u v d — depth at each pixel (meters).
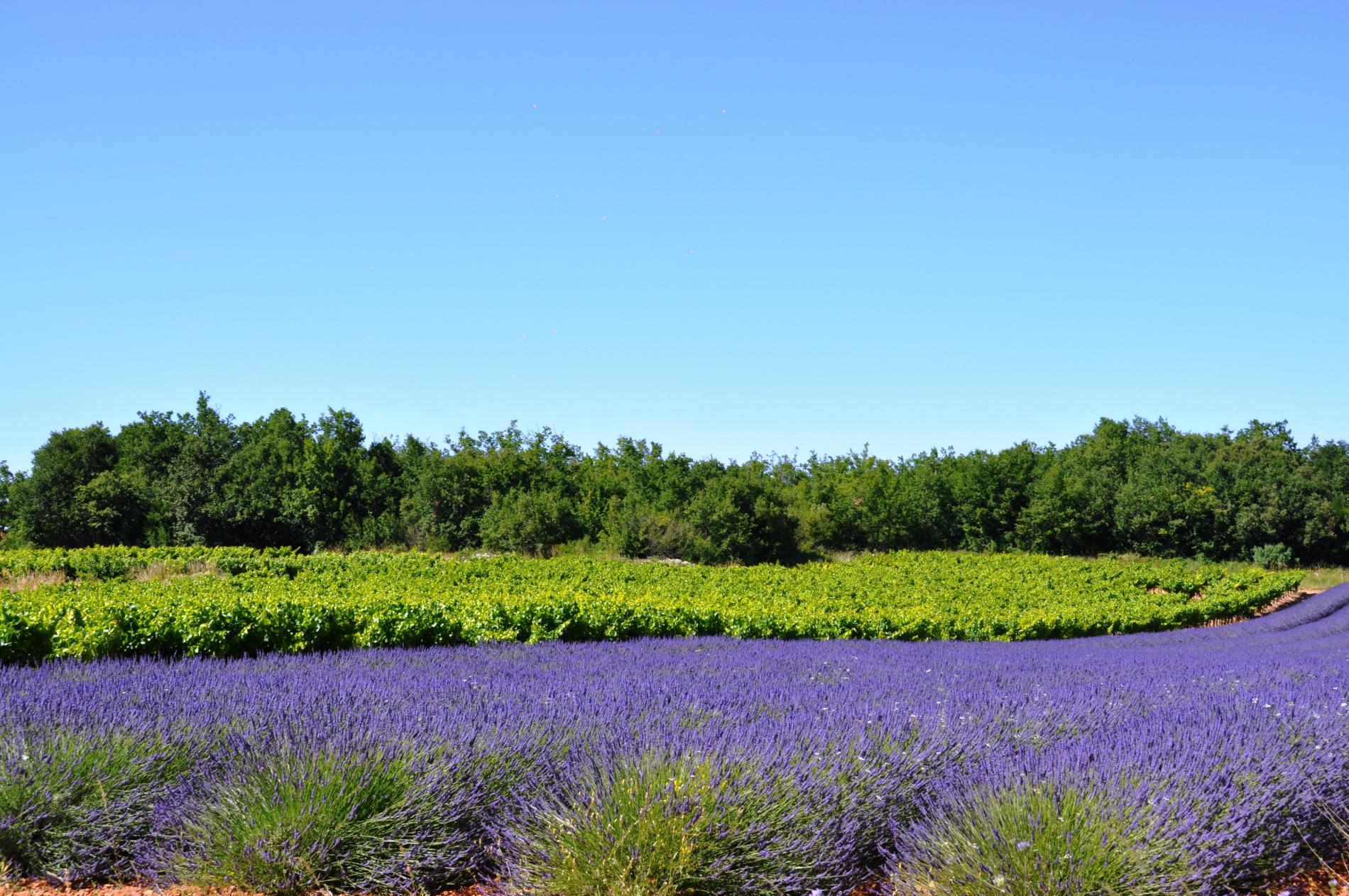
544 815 3.94
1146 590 33.59
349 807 3.93
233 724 5.14
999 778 4.25
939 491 52.81
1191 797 3.99
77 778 4.14
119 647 10.20
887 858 4.11
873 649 12.98
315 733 4.57
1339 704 6.27
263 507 41.38
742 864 3.71
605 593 20.69
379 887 3.83
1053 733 5.73
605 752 4.41
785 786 4.04
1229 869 3.71
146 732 4.76
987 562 42.75
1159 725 5.43
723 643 13.12
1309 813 4.21
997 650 13.72
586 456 59.34
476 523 44.38
